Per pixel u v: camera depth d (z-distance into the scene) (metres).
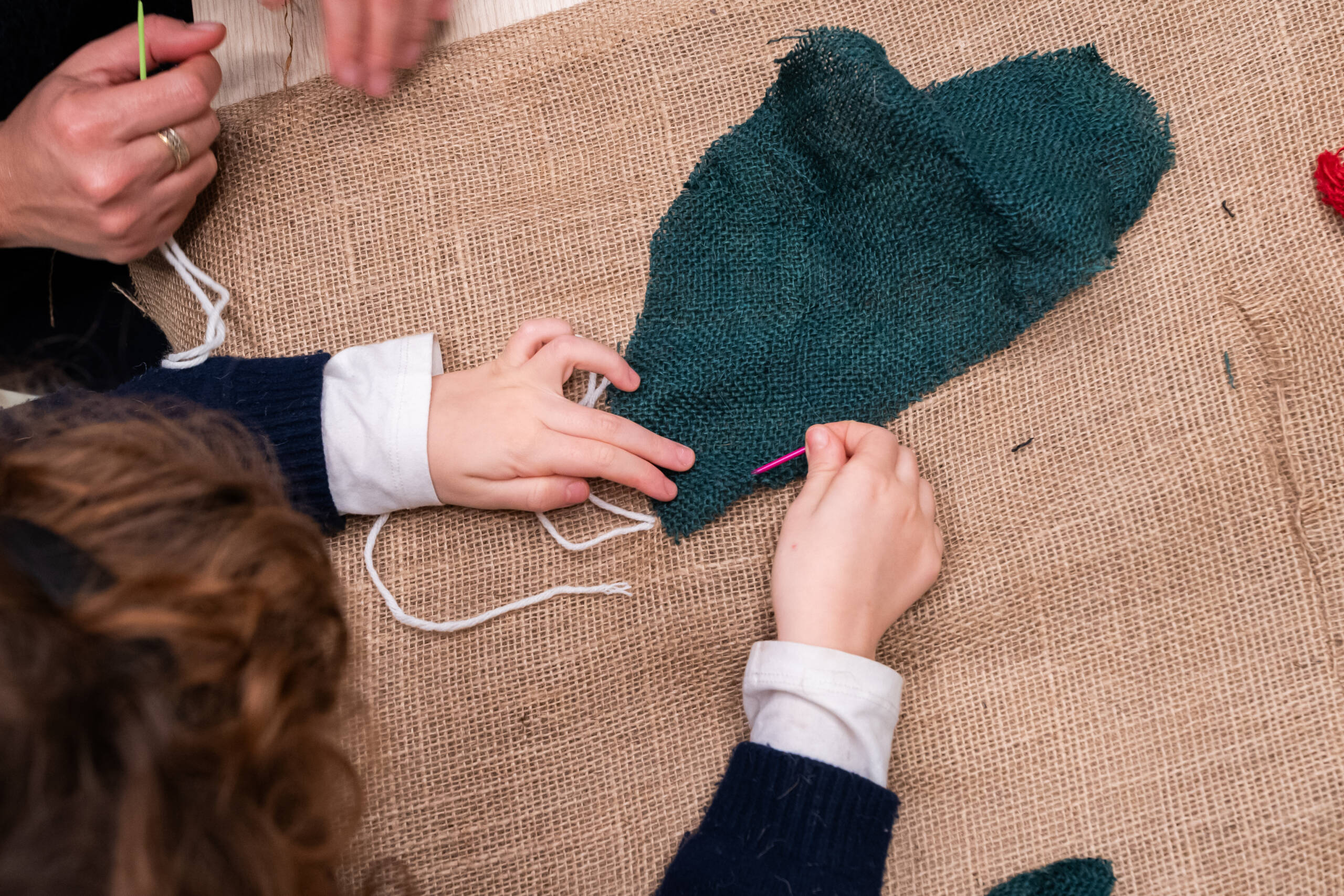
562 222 0.82
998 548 0.76
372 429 0.73
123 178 0.70
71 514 0.42
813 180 0.80
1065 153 0.78
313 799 0.45
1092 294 0.79
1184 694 0.74
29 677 0.34
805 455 0.77
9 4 0.89
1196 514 0.75
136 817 0.34
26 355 1.02
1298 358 0.76
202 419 0.69
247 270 0.81
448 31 0.85
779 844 0.63
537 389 0.74
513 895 0.72
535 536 0.78
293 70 0.84
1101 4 0.81
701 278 0.80
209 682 0.40
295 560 0.47
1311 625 0.73
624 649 0.76
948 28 0.82
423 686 0.75
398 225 0.82
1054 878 0.70
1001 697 0.74
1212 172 0.79
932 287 0.79
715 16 0.83
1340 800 0.71
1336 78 0.78
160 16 0.76
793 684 0.67
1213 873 0.71
